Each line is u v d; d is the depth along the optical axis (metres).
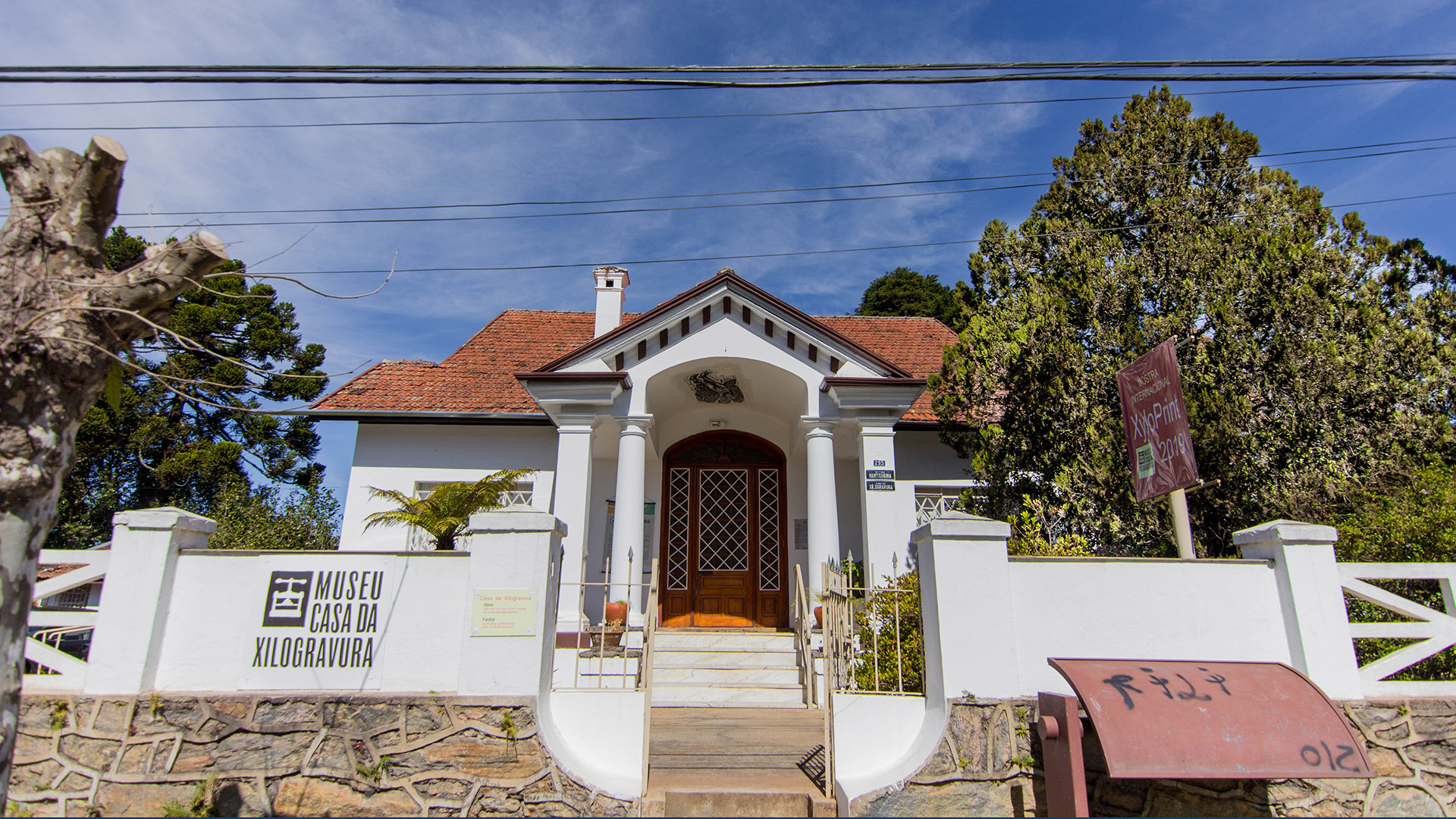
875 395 10.88
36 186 4.46
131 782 5.71
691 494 14.13
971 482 13.38
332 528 19.95
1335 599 6.17
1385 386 9.33
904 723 6.35
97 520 23.78
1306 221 10.71
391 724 5.86
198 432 24.94
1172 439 7.32
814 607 10.17
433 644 6.07
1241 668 5.60
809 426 10.98
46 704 5.83
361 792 5.73
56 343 4.28
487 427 13.74
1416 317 10.26
